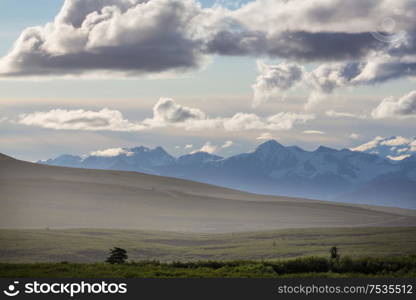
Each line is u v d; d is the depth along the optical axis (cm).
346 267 5788
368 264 5781
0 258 11150
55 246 13038
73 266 5700
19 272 5219
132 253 12650
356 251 11819
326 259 6050
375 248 12531
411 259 5938
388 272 5616
